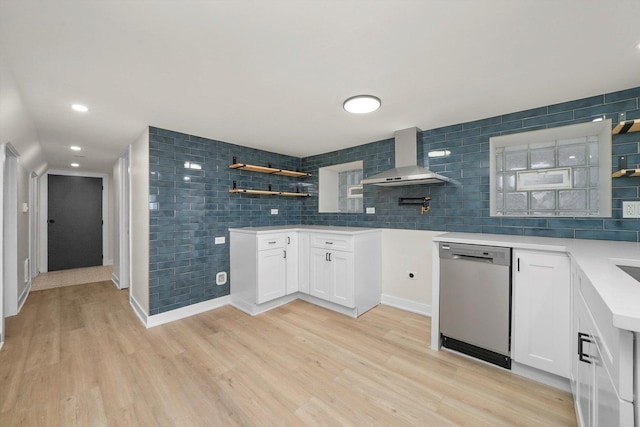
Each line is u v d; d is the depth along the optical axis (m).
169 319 2.73
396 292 3.08
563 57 1.47
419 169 2.54
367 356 2.05
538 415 1.44
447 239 2.06
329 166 3.86
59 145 3.30
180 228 2.84
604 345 0.81
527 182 2.44
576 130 2.11
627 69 1.59
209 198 3.10
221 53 1.42
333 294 2.91
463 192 2.59
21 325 2.64
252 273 2.90
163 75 1.64
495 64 1.54
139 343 2.27
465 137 2.57
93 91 1.84
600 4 1.07
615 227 1.88
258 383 1.74
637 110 1.82
